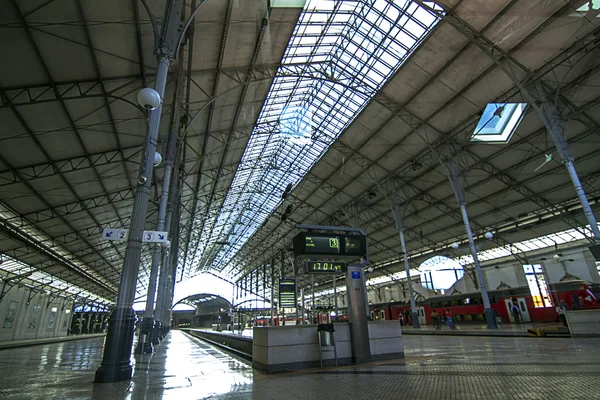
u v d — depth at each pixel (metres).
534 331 14.95
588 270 26.72
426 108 20.70
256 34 14.95
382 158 26.44
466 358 8.63
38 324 33.53
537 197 24.62
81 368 8.77
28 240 21.62
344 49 19.62
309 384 5.87
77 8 9.61
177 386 5.81
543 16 14.28
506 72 15.71
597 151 19.75
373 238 39.09
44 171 15.70
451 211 29.00
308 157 30.34
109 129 14.98
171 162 13.55
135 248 6.79
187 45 13.14
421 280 42.81
